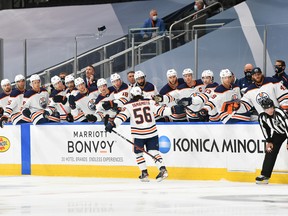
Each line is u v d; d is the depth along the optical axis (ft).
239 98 52.31
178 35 64.13
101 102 56.65
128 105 51.01
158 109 51.93
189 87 55.62
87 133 55.72
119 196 43.65
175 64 64.13
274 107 47.42
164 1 79.82
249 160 50.08
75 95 59.88
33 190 47.44
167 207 38.68
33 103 57.62
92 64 67.15
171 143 52.80
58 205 40.04
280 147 48.62
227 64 62.49
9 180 53.98
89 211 37.55
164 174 50.78
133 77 58.70
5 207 39.55
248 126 50.01
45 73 68.39
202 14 69.67
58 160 56.90
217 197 42.52
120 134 54.03
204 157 51.67
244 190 45.68
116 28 80.94
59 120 58.65
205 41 63.05
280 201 40.50
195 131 51.88
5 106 60.64
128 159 54.13
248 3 70.38
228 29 62.49
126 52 66.08
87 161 55.83
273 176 49.29
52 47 68.39
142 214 36.40
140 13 80.43
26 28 85.25
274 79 49.34
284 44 60.54
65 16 84.53
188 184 49.49
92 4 84.33
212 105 51.93
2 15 86.74
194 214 36.22
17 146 58.49
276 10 69.72
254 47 61.72
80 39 67.41
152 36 65.00
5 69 69.05
